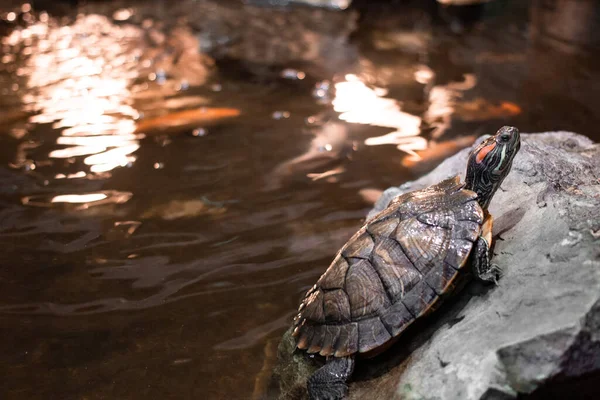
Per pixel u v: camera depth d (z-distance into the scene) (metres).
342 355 0.67
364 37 1.94
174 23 2.10
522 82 1.52
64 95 1.47
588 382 0.59
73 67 1.67
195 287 0.88
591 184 0.74
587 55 1.70
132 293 0.87
